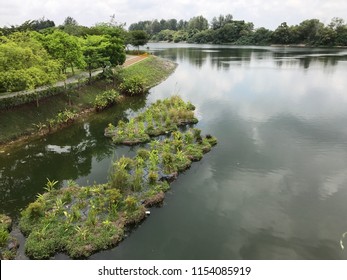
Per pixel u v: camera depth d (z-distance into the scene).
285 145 28.45
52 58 38.12
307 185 21.70
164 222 17.89
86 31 68.88
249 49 140.88
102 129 33.09
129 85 47.03
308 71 69.38
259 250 15.75
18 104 31.33
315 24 152.25
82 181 22.53
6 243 15.58
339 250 15.78
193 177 22.78
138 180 20.08
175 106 37.22
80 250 15.18
